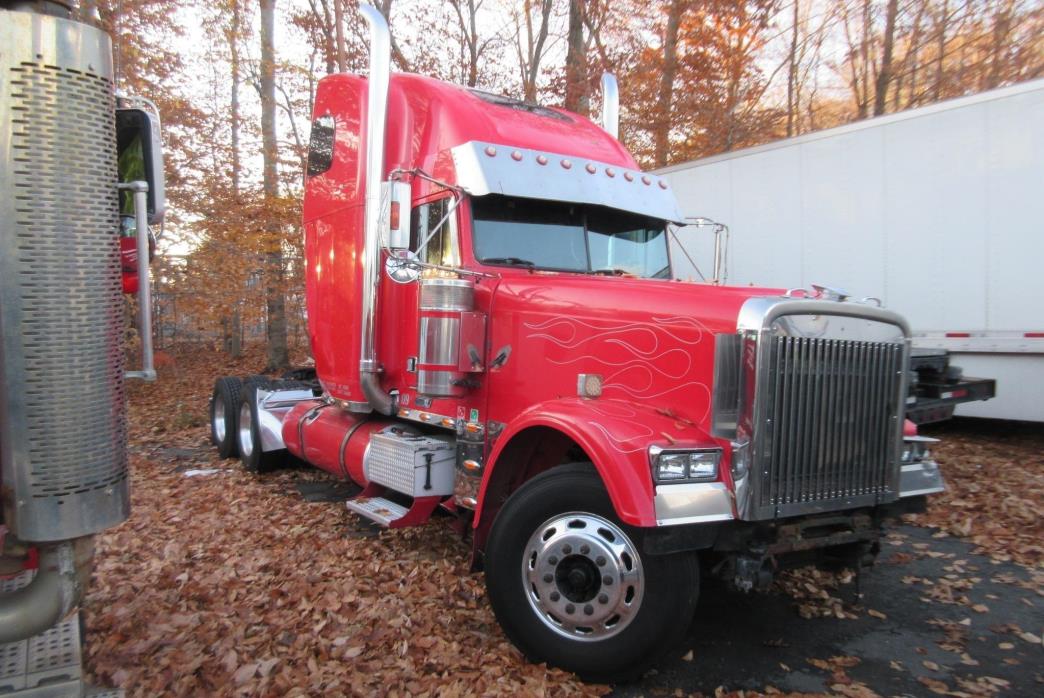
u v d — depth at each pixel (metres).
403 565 4.87
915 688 3.41
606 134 5.88
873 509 3.90
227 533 5.62
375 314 5.34
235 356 20.08
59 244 2.27
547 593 3.49
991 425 9.30
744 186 9.62
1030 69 15.82
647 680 3.50
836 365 3.56
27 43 2.20
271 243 13.98
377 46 5.13
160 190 2.88
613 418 3.55
